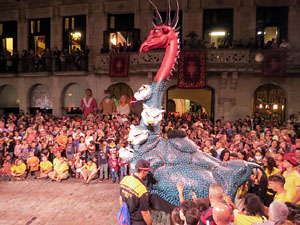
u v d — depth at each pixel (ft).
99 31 56.29
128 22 56.13
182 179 13.34
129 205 10.85
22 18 60.39
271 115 50.55
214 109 50.78
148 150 14.51
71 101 58.29
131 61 51.67
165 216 14.49
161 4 52.95
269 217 9.84
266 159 16.80
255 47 48.39
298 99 47.80
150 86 15.81
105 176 30.63
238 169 13.51
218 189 10.17
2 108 62.64
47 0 58.54
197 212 9.01
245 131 33.47
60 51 57.26
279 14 50.08
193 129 33.55
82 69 55.36
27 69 58.44
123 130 33.22
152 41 16.15
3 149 34.55
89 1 56.29
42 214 20.15
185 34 52.24
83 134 34.63
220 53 47.47
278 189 12.93
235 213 10.51
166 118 44.37
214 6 51.19
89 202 22.85
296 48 48.57
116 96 56.34
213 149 21.56
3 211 20.72
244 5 50.08
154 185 13.65
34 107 60.08
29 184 28.73
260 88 51.24
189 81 47.75
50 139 33.88
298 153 18.03
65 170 30.32
